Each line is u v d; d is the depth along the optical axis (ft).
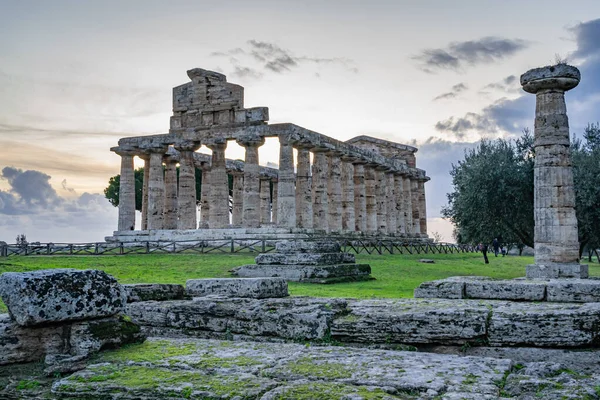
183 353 28.60
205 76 167.43
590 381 23.76
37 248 120.47
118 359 27.78
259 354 28.14
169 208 183.32
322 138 169.37
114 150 174.70
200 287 44.27
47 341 28.58
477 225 130.93
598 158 119.55
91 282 29.66
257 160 160.15
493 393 21.80
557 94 80.18
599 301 38.65
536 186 81.10
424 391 22.36
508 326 32.01
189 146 167.02
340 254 81.46
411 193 240.32
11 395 25.23
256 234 148.56
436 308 34.42
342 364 25.82
